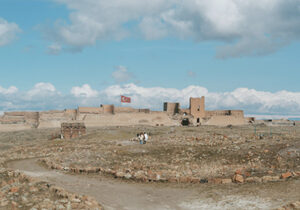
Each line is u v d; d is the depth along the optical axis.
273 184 24.14
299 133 69.31
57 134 96.75
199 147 50.69
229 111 143.00
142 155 46.25
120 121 128.00
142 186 27.23
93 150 51.22
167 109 147.50
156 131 86.69
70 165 38.38
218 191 23.88
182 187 26.16
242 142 53.28
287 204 18.69
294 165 32.47
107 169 33.62
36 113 130.00
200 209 20.28
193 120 133.75
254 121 138.00
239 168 32.62
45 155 54.44
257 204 20.02
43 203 20.38
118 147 53.22
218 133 72.94
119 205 21.64
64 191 23.14
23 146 73.44
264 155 39.09
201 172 32.03
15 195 22.80
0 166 40.69
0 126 115.81
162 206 21.34
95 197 23.66
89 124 123.88
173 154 46.34
